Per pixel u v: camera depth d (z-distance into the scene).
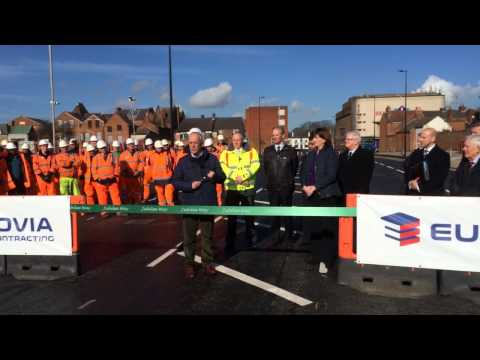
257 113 77.75
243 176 6.80
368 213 4.71
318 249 5.57
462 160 5.28
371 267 4.75
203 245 5.36
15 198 5.43
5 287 5.07
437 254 4.51
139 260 6.18
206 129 74.69
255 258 6.22
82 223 9.23
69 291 4.86
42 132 72.31
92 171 10.05
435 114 78.75
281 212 4.93
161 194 10.77
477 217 4.34
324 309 4.22
